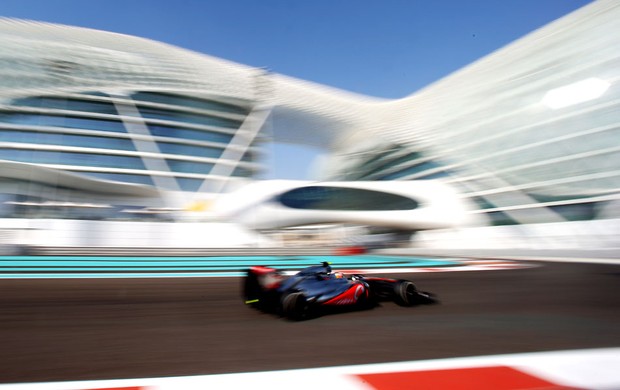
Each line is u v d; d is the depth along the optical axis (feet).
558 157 97.55
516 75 124.77
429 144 143.64
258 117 162.20
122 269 42.45
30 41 140.36
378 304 22.41
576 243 87.76
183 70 164.86
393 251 104.12
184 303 22.50
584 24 113.29
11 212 104.68
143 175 127.44
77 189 119.75
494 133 119.55
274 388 8.95
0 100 116.67
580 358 11.46
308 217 115.65
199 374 10.25
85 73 137.69
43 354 12.20
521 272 41.32
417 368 10.44
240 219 115.34
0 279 32.60
